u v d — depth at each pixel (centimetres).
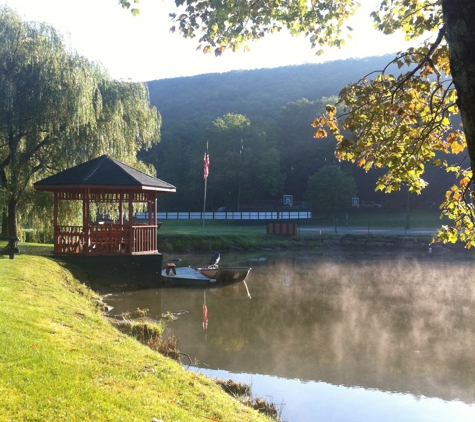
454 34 284
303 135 8775
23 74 1992
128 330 1059
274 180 7206
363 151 537
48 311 874
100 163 1859
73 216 2219
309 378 954
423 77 532
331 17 646
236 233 4147
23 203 2158
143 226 1919
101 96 2205
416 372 1002
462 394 890
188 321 1384
